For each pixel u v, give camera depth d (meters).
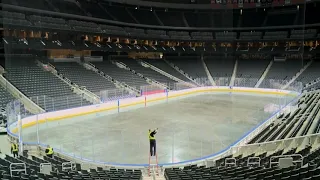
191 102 33.69
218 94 41.09
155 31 47.41
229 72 46.72
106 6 45.31
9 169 9.71
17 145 14.69
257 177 7.83
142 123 22.72
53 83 29.25
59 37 35.28
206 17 47.00
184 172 9.91
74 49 35.81
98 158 14.33
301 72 43.16
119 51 41.50
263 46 48.81
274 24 48.50
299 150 11.45
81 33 36.19
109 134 19.19
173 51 47.66
